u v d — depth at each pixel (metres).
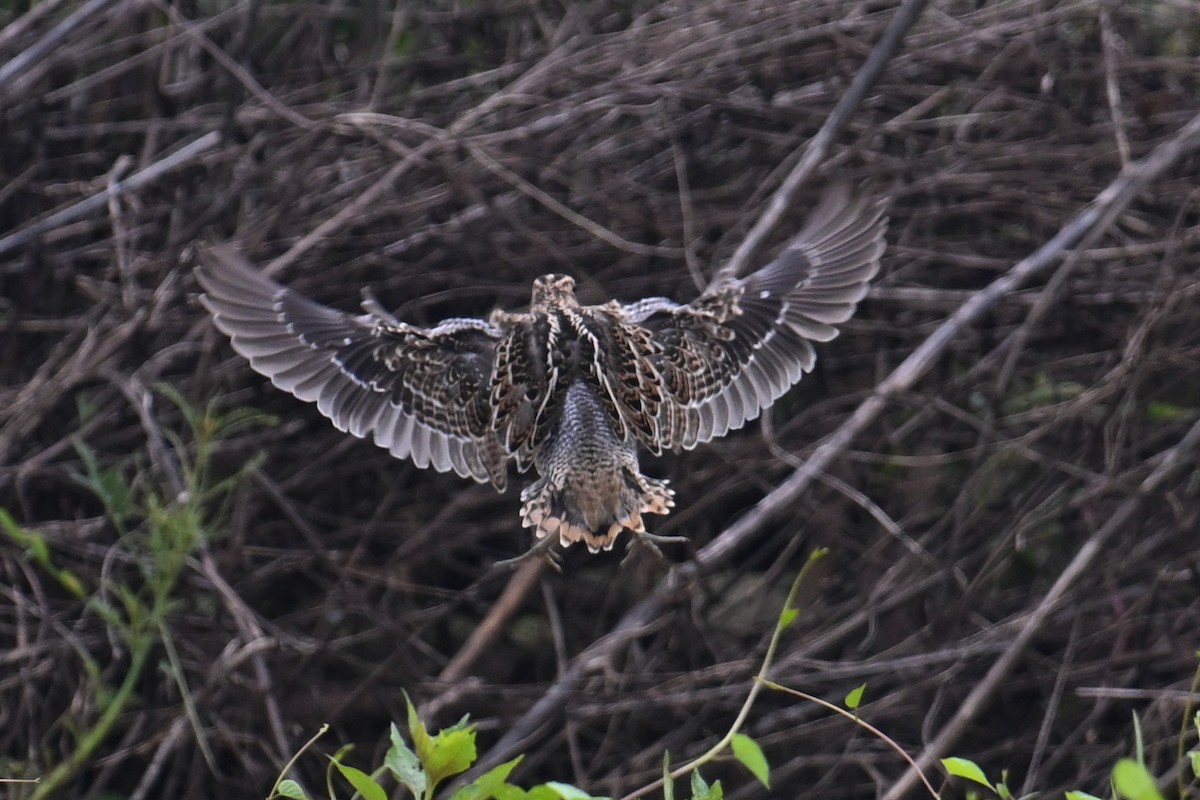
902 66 12.53
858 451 12.05
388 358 7.79
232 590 11.07
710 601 11.74
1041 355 12.38
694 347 7.82
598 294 11.77
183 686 9.00
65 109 13.45
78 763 8.34
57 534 11.14
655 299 8.20
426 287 12.29
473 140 11.78
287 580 11.98
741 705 11.48
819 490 11.98
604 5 13.48
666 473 11.95
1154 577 11.68
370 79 13.61
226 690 10.92
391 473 12.12
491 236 12.11
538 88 12.36
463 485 12.07
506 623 11.99
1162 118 12.41
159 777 11.45
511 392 7.29
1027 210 12.25
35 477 11.50
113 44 13.17
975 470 11.08
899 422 12.48
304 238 11.61
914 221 12.05
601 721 11.74
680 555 11.96
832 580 11.95
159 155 13.13
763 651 11.50
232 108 12.07
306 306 7.96
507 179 11.15
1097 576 11.45
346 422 7.75
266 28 13.95
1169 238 11.46
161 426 11.59
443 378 7.73
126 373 11.66
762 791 11.05
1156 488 10.98
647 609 10.04
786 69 12.86
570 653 12.25
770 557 12.41
